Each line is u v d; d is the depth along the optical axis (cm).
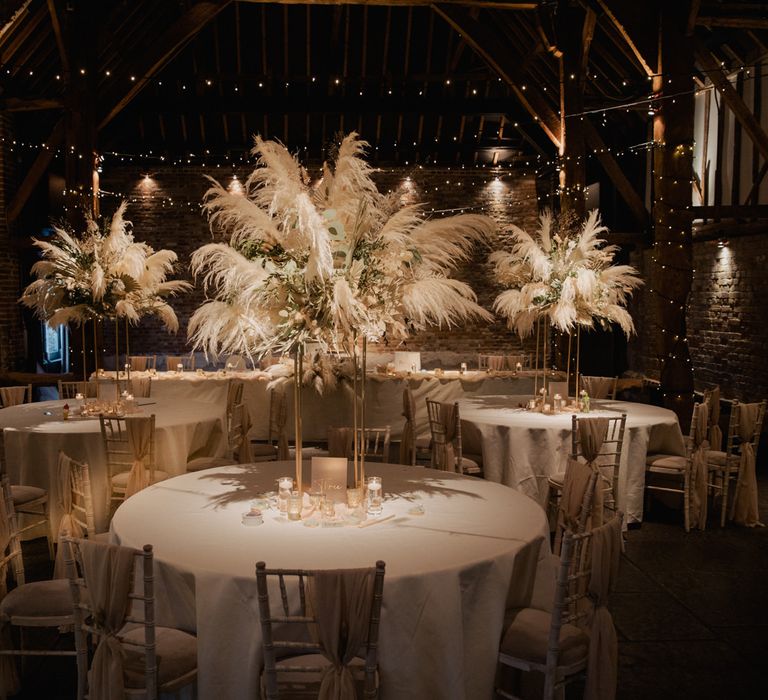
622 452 576
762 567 509
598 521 472
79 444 536
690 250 787
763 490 704
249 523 324
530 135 1374
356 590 240
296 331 327
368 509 341
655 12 794
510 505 357
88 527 404
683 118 779
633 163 1396
